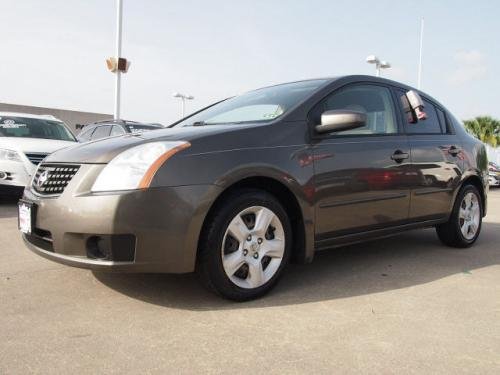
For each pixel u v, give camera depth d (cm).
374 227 376
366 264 405
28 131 802
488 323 273
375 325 266
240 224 296
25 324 259
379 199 373
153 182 267
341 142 350
